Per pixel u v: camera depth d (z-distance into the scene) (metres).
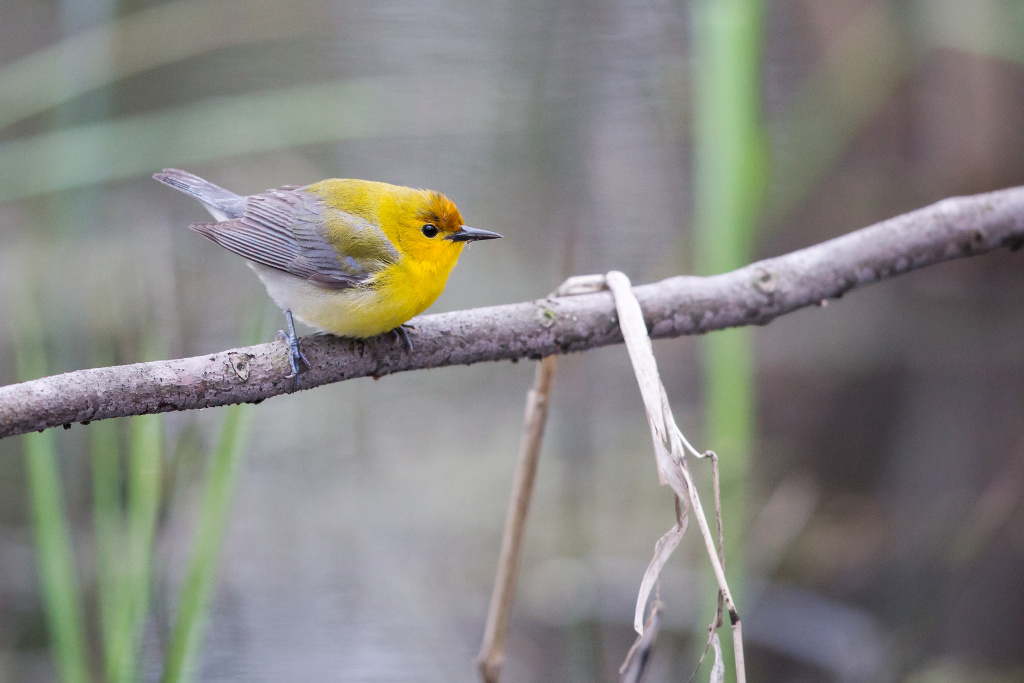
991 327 13.10
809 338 14.05
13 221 12.63
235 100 10.31
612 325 6.46
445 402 14.40
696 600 11.33
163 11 12.11
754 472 12.66
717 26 6.48
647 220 13.02
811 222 13.86
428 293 7.77
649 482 13.18
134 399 5.25
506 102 13.30
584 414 13.76
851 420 13.47
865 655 10.54
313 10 12.75
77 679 6.50
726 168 6.54
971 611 10.70
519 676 10.52
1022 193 7.04
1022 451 10.55
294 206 7.66
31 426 4.95
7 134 11.55
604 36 13.05
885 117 13.78
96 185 11.53
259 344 5.92
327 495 12.69
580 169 13.18
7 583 10.67
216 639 10.17
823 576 11.57
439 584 11.61
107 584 6.71
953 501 11.97
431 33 13.09
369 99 10.72
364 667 9.96
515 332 6.39
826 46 12.93
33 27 13.73
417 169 13.63
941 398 13.07
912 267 6.89
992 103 13.09
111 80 9.92
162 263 11.67
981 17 11.34
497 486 13.07
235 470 6.38
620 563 11.89
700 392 14.05
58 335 10.02
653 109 13.02
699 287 6.50
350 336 6.26
